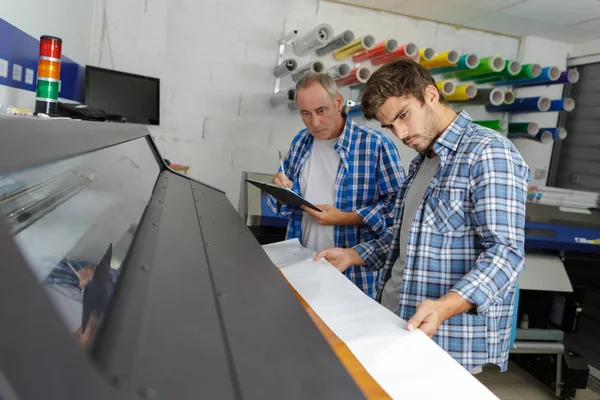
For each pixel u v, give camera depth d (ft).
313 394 1.36
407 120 3.53
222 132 11.19
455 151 3.62
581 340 11.10
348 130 5.69
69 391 0.88
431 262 3.72
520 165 3.43
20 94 5.39
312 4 11.34
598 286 8.79
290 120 11.56
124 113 9.27
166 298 1.81
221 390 1.24
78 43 8.53
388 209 5.49
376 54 10.51
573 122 13.42
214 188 5.57
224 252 2.65
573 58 13.38
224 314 1.77
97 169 2.90
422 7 11.26
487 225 3.31
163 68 10.61
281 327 1.77
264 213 7.80
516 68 10.90
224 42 10.93
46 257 1.84
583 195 10.48
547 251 8.68
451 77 12.05
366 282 5.75
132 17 10.27
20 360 0.82
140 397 1.11
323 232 5.85
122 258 2.34
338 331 2.69
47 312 0.91
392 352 2.46
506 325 3.80
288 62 10.36
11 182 1.88
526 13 11.10
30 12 5.67
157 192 4.04
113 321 1.61
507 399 8.25
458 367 2.35
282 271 3.87
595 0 9.93
